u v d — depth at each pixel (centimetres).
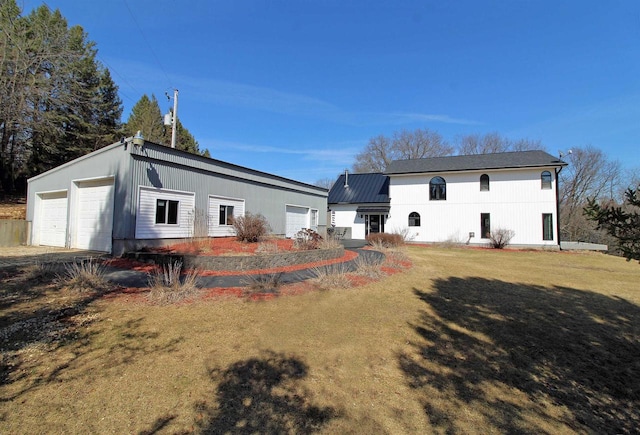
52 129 2172
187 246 1175
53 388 320
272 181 1912
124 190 1122
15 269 821
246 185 1698
